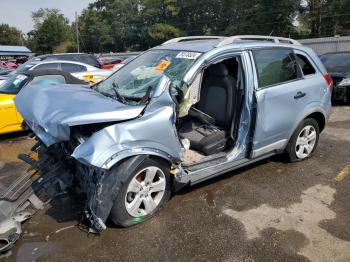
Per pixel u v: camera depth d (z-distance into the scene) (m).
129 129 3.02
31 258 3.00
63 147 3.34
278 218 3.60
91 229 3.25
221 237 3.28
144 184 3.37
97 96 3.66
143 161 3.26
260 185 4.35
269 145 4.45
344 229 3.41
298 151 5.03
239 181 4.46
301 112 4.71
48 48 83.00
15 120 6.73
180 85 3.52
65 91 3.85
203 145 4.05
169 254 3.04
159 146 3.27
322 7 48.25
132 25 70.75
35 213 3.57
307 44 33.56
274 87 4.29
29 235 3.32
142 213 3.45
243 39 4.35
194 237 3.28
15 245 3.17
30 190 3.34
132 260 2.97
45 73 7.15
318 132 5.22
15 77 7.34
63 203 3.89
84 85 4.53
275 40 4.75
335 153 5.55
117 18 71.69
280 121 4.43
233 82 4.19
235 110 4.13
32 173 3.49
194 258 2.99
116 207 3.19
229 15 59.38
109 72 10.64
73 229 3.41
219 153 4.14
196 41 4.49
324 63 10.88
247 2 52.62
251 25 49.69
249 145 4.24
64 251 3.09
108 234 3.31
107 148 2.89
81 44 79.12
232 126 4.16
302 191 4.21
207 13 63.75
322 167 4.95
